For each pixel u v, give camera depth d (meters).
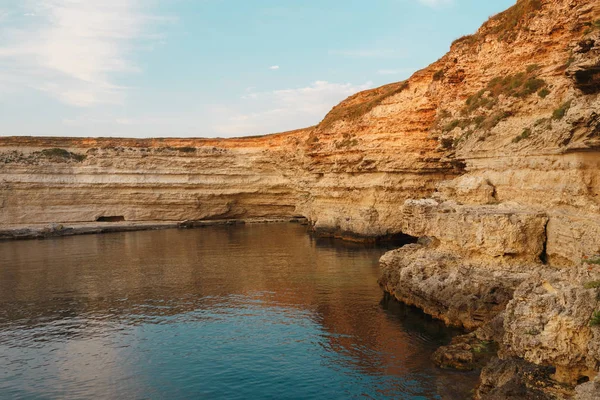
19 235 62.62
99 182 77.25
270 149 82.50
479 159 28.95
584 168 20.12
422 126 48.03
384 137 50.88
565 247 20.05
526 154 24.41
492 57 34.56
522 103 27.14
